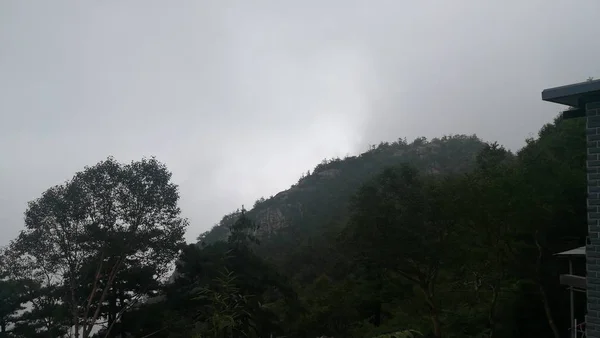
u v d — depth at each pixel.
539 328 18.06
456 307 21.33
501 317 18.53
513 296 19.00
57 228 23.36
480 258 16.73
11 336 23.50
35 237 22.92
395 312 26.11
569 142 18.84
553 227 16.73
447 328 18.80
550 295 17.62
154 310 23.53
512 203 14.49
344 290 27.30
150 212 24.44
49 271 23.58
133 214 23.91
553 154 19.59
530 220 14.99
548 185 14.78
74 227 23.47
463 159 85.88
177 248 24.66
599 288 5.39
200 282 21.31
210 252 23.89
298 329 25.25
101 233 23.05
